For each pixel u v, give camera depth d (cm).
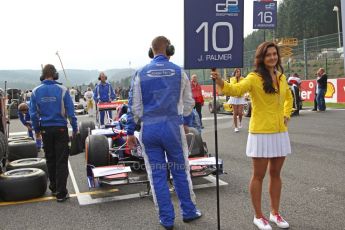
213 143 993
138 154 603
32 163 647
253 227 425
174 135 435
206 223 441
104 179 537
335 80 1941
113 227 446
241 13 383
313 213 461
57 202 546
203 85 3106
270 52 399
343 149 837
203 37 380
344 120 1323
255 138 407
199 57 381
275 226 423
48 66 558
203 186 589
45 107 546
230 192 555
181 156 443
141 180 540
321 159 747
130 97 443
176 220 456
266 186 574
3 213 508
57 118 549
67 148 557
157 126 431
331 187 563
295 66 2981
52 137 552
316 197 520
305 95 2144
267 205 494
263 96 400
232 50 386
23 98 2316
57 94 547
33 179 559
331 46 2898
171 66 440
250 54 2909
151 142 434
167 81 434
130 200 540
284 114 418
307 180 603
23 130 1495
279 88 402
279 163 418
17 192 550
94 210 507
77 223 464
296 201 506
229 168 702
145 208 505
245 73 2767
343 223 429
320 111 1655
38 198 568
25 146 798
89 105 2006
